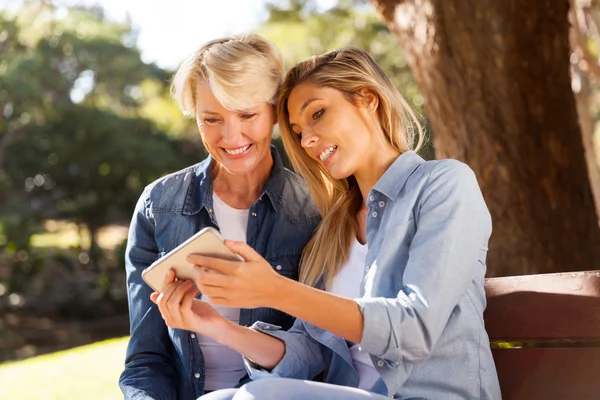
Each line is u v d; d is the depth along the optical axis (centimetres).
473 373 201
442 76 454
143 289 258
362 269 231
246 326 248
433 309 191
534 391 215
